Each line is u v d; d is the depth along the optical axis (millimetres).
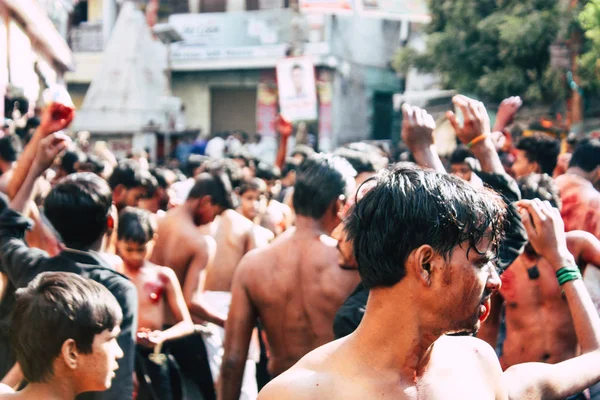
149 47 19953
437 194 1622
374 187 1694
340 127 26453
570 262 2297
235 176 6551
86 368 2502
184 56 26266
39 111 13148
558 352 3682
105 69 19578
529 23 16766
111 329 2555
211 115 27016
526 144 5824
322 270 3379
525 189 4043
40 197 4938
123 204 5512
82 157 6441
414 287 1624
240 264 3582
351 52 27094
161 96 19812
